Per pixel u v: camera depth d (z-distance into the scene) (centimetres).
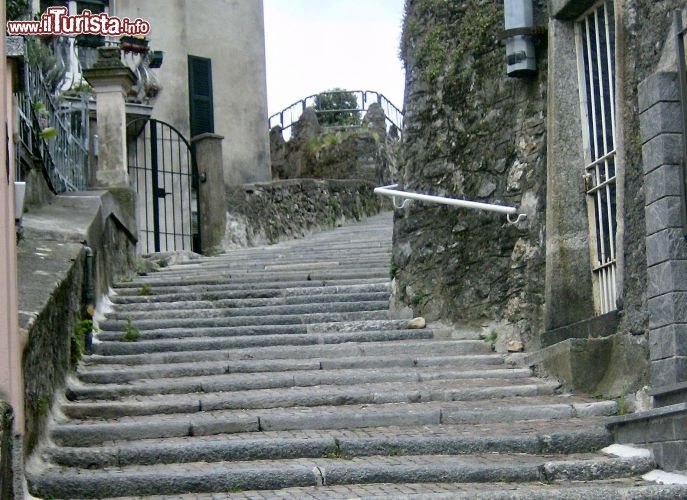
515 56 995
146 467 696
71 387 848
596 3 925
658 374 748
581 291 936
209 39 2158
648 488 633
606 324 862
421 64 1128
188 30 2128
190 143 1948
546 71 992
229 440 732
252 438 742
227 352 970
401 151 1160
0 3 622
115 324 1056
